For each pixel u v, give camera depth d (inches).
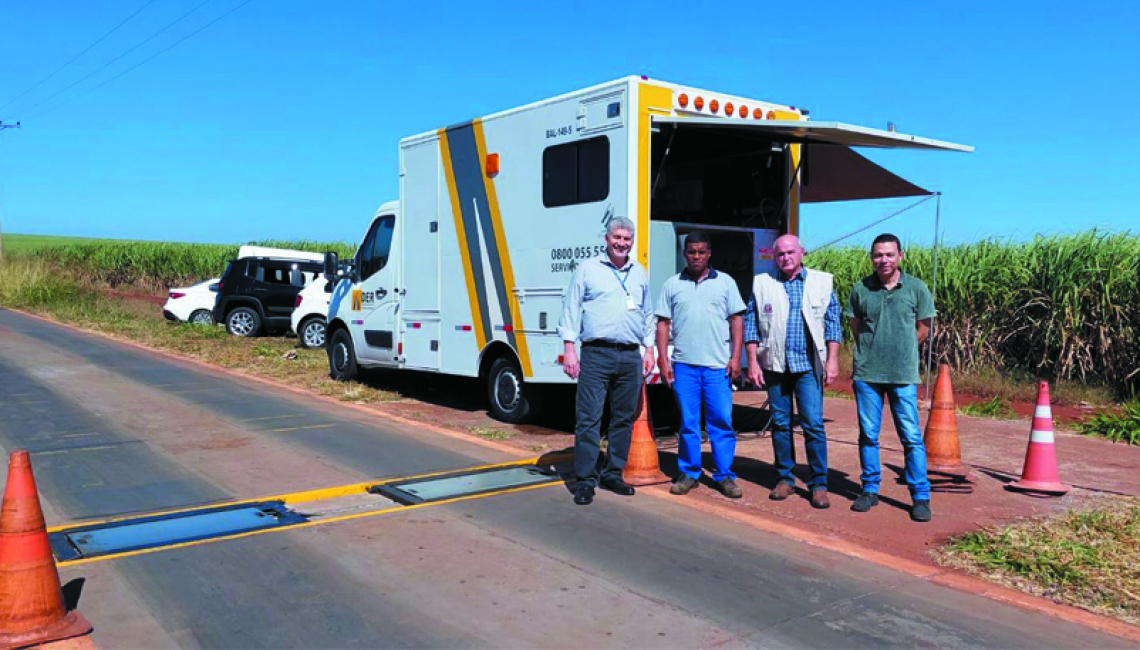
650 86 281.0
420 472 259.9
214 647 141.4
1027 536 195.6
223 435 314.0
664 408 376.8
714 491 242.4
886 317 216.2
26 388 424.2
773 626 149.9
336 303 456.1
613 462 238.8
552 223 308.2
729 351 237.3
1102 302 406.3
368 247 425.7
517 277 325.4
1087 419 347.9
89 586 166.9
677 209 343.0
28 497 145.1
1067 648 141.9
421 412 373.7
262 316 705.6
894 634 147.0
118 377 467.5
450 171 358.6
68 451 285.7
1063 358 420.8
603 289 231.3
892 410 219.5
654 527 206.4
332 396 416.2
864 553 188.2
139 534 198.7
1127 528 201.3
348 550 188.1
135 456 278.8
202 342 626.8
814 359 224.1
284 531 201.2
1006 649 141.4
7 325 788.6
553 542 194.4
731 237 312.5
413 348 389.1
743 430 344.5
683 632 147.3
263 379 473.1
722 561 182.7
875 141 279.7
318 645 142.3
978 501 229.5
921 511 212.5
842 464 277.7
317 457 279.6
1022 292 443.5
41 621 143.9
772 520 213.8
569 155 301.0
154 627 148.7
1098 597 163.2
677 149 318.0
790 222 317.1
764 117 311.1
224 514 215.5
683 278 237.6
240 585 167.8
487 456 283.3
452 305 362.0
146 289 1386.6
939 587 169.0
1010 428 339.0
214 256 1318.9
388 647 141.6
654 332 242.8
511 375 339.6
